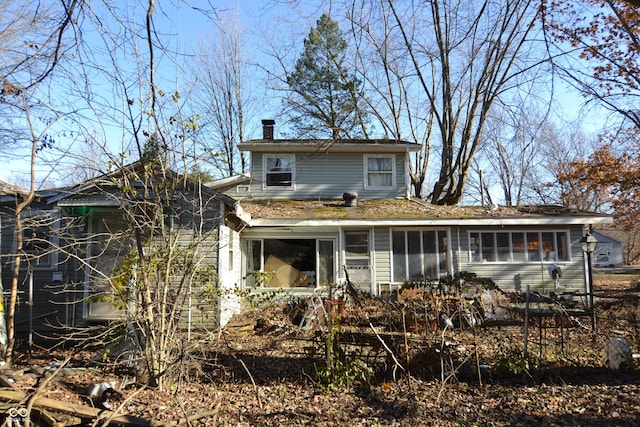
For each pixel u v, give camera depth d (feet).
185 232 35.83
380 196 62.39
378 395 22.59
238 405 21.70
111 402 20.68
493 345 30.37
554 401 20.95
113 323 24.98
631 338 29.53
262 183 62.08
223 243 37.65
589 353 28.32
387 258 51.96
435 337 26.55
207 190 35.37
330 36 86.07
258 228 51.96
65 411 18.21
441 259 52.01
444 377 24.36
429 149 87.97
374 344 25.20
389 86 86.38
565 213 51.83
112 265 36.99
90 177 24.57
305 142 61.77
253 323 39.29
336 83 86.79
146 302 22.81
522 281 51.47
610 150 68.80
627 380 23.57
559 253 51.90
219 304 35.12
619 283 86.38
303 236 52.11
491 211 53.67
